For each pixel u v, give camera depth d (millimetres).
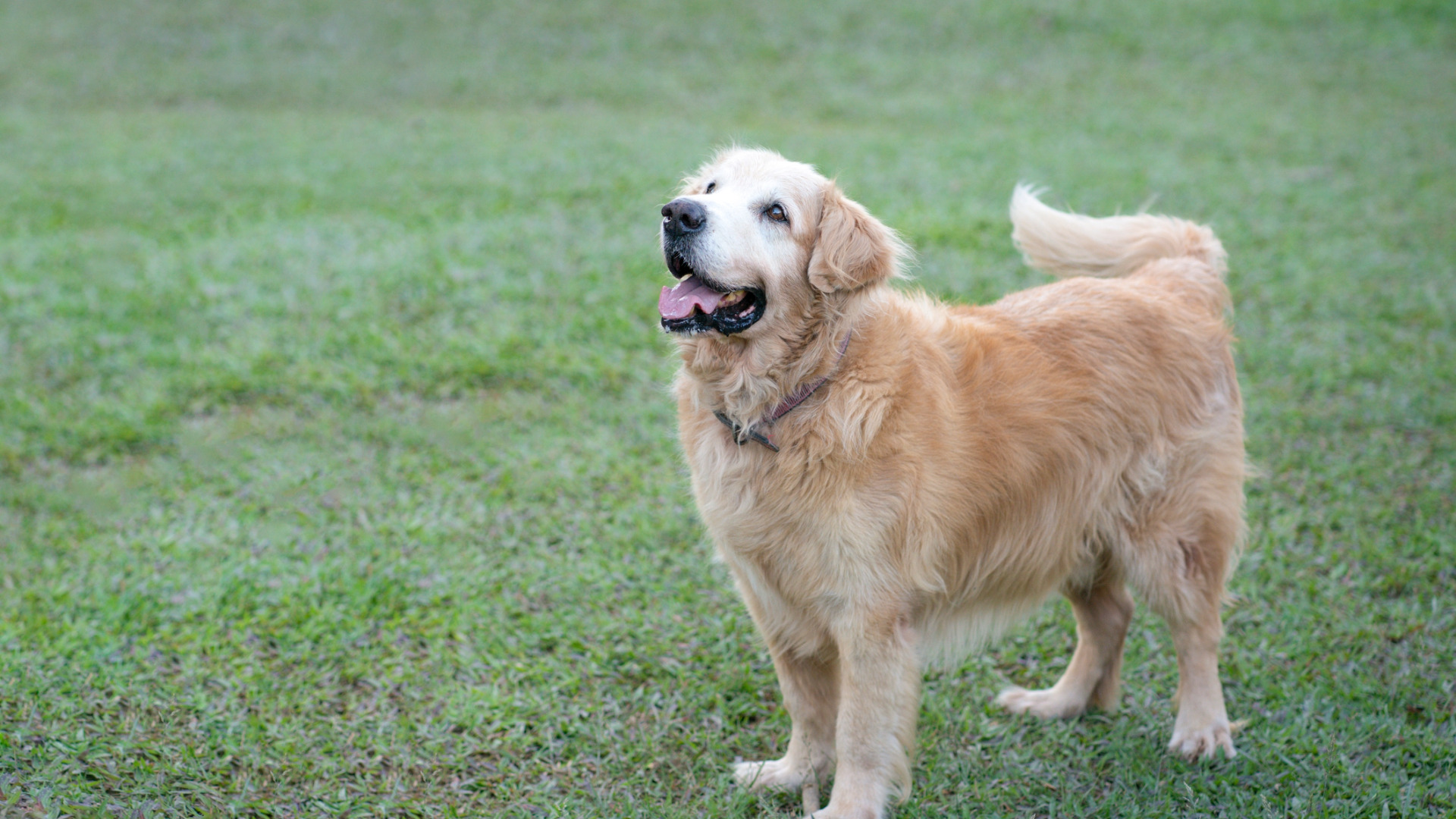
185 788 3740
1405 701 4277
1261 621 4871
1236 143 12961
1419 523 5379
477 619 4879
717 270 3461
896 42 18234
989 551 3869
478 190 11211
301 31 19172
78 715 4062
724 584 5223
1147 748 4125
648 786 3926
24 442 6285
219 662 4516
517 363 7324
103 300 8227
